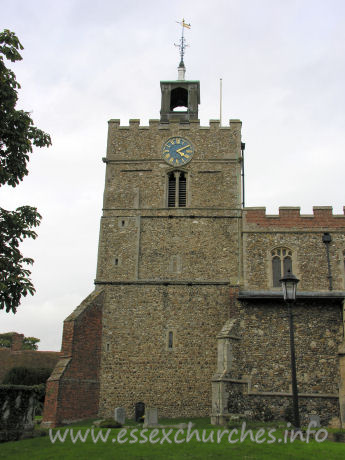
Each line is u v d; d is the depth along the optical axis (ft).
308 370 78.64
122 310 87.71
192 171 98.12
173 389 81.61
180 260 91.25
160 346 84.64
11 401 49.73
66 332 80.48
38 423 80.28
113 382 82.89
